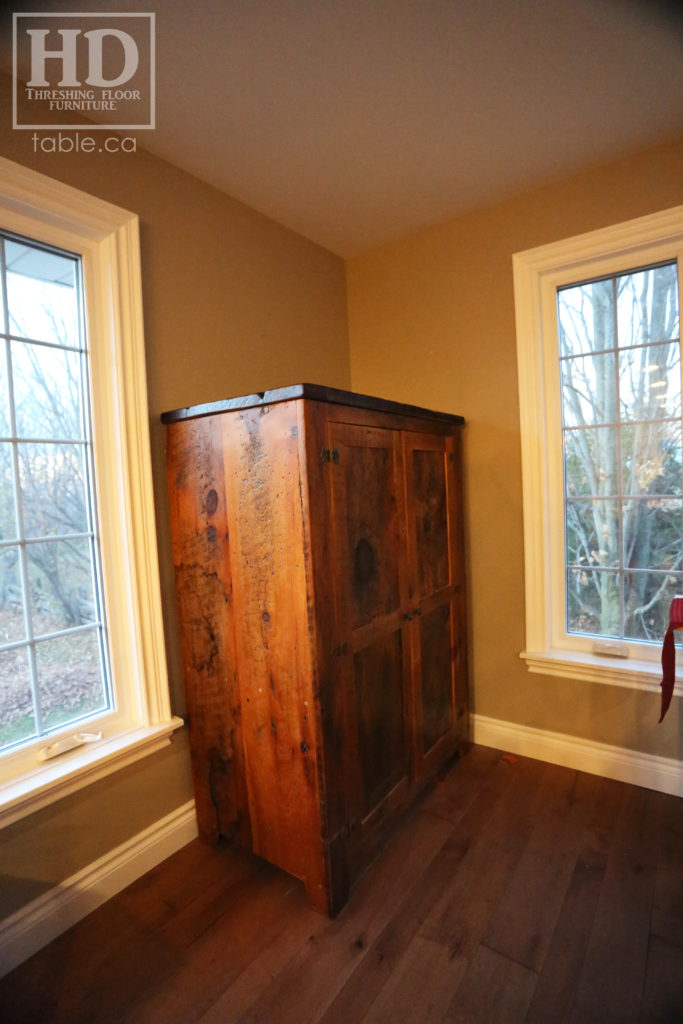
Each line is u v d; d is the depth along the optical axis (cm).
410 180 195
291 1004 122
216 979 129
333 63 137
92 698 161
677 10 123
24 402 146
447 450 209
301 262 233
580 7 122
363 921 144
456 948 134
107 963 135
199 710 171
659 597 201
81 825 151
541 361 212
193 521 164
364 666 160
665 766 195
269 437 140
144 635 167
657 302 193
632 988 122
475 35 130
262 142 169
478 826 180
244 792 163
